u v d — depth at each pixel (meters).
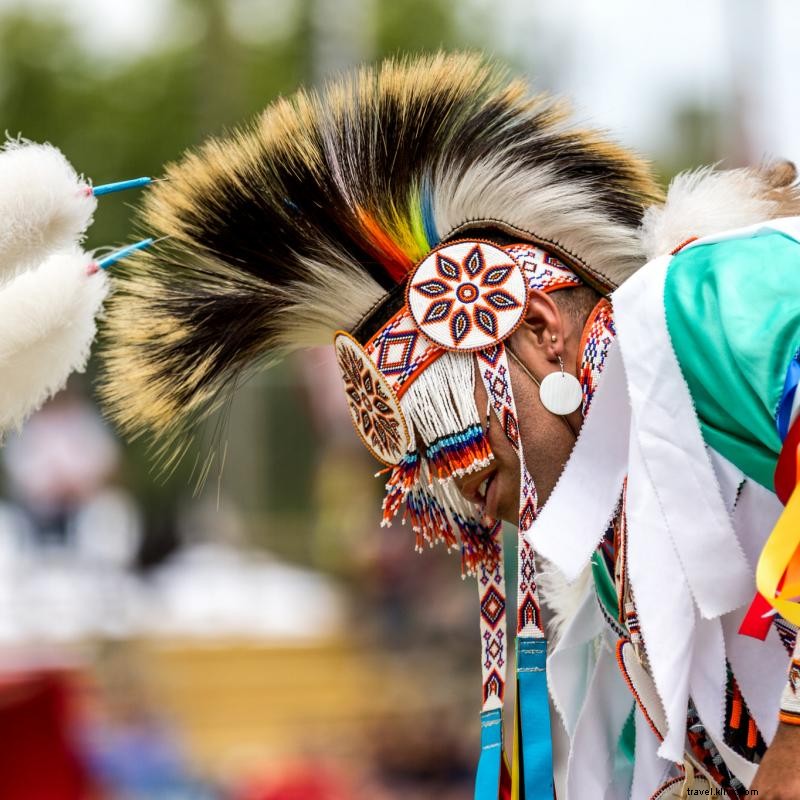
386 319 6.20
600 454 5.61
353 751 19.70
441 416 6.00
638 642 5.64
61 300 5.54
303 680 23.36
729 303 5.16
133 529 28.55
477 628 21.91
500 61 6.66
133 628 23.00
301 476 33.09
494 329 5.91
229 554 30.19
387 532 25.41
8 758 11.84
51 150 5.63
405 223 6.22
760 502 5.25
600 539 5.54
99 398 6.79
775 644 5.45
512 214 6.13
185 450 6.93
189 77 49.44
